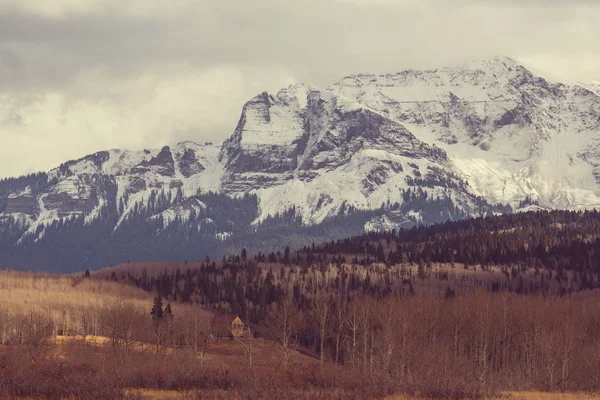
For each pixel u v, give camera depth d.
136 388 178.75
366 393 178.12
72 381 173.50
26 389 166.25
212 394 167.25
